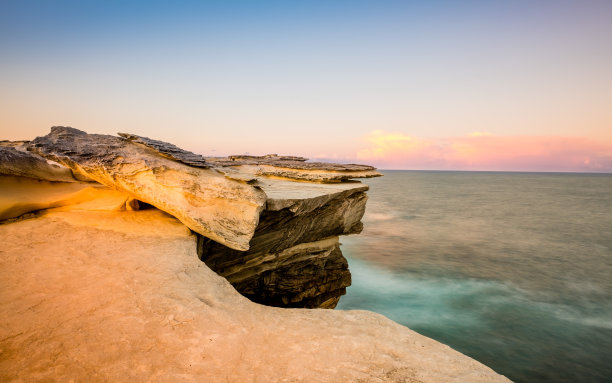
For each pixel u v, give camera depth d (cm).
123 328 422
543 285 2508
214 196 864
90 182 1252
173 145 1112
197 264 660
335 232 1421
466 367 407
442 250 3475
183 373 354
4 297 471
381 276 2683
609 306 2153
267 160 2088
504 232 4431
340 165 1859
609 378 1441
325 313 541
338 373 378
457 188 13438
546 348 1670
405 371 391
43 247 672
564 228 4731
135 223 888
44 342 382
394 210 6538
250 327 462
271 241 1128
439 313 2039
